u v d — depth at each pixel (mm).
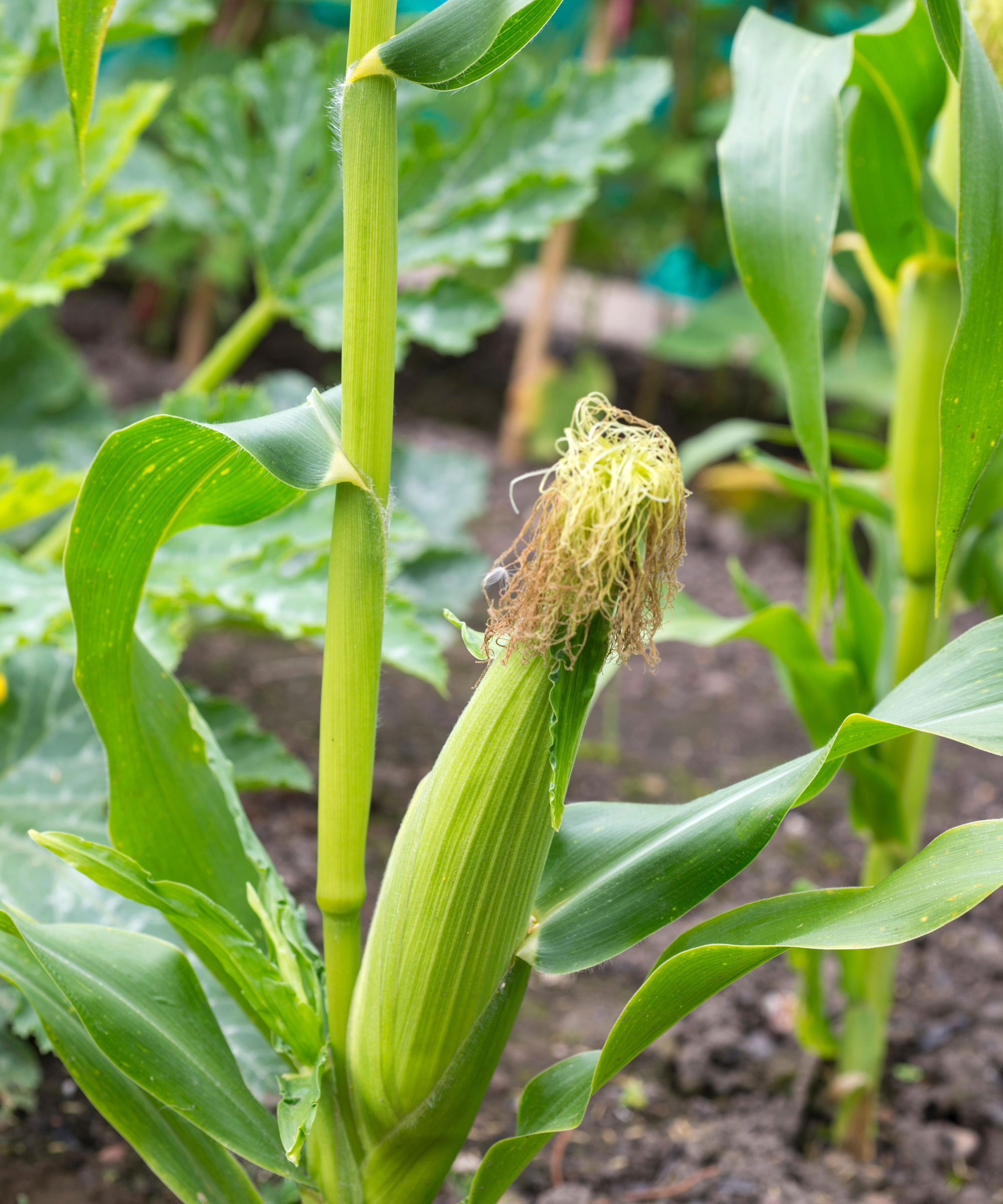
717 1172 992
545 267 2758
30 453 1842
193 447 623
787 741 1822
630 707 1892
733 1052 1109
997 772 1782
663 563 626
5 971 677
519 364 2877
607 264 3131
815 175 734
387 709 1714
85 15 603
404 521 1146
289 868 1257
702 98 3027
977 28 828
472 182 1318
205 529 1094
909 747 963
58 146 1219
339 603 642
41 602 977
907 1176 1020
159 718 728
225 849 736
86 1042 686
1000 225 609
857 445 1143
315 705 1673
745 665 2109
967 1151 1051
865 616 904
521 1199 960
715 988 636
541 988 1224
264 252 1344
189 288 3352
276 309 1340
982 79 612
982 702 638
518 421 2789
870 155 841
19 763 1019
